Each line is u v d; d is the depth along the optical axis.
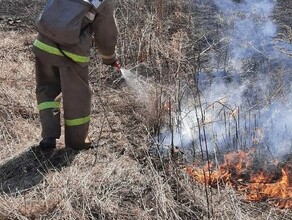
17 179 3.58
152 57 4.92
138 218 3.15
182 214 3.19
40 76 3.81
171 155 3.75
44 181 3.49
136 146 3.93
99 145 3.90
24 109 4.38
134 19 5.64
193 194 3.32
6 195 3.35
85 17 3.61
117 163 3.62
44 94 3.82
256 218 3.21
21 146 3.92
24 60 5.25
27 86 4.72
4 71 4.95
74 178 3.43
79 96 3.72
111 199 3.28
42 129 3.82
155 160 3.74
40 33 3.61
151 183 3.41
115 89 4.74
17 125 4.17
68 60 3.63
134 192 3.35
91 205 3.21
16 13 6.36
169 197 3.30
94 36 3.82
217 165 3.60
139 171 3.58
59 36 3.53
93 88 4.72
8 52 5.39
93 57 5.18
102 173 3.51
